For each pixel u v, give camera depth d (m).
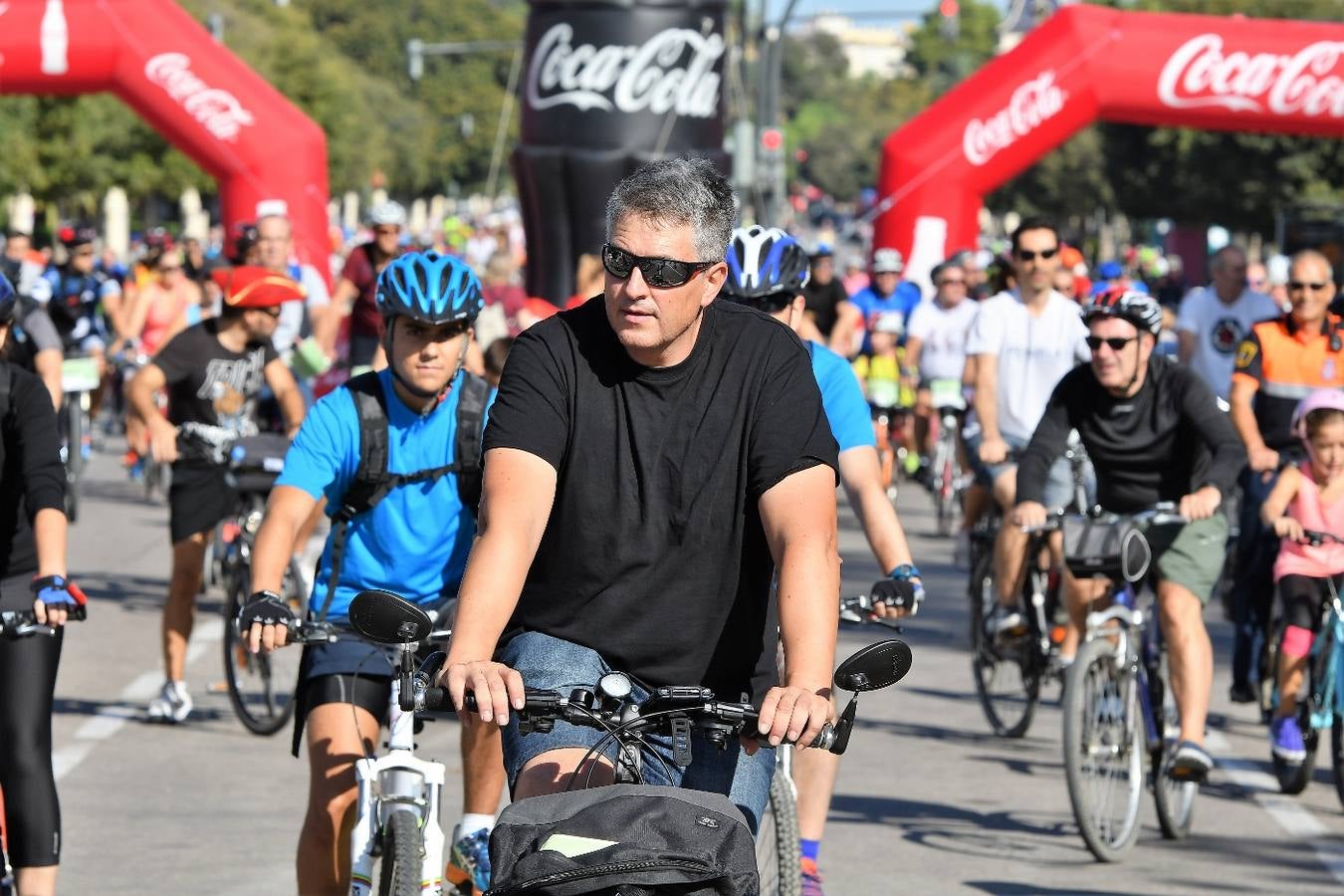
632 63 26.59
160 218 105.81
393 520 6.81
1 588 6.75
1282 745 10.49
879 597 6.74
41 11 25.88
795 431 4.99
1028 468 9.79
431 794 6.07
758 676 5.19
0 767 6.73
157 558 18.61
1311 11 68.81
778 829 7.00
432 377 6.70
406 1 158.88
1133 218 72.56
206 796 9.87
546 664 5.00
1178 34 27.97
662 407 5.02
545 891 4.14
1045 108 28.05
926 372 21.77
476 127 156.25
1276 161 66.31
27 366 11.93
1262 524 11.97
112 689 12.59
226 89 26.22
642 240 4.82
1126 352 9.62
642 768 5.00
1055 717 12.64
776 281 7.46
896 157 28.50
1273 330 12.50
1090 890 8.52
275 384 11.92
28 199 79.56
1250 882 8.70
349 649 6.68
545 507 4.90
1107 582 9.98
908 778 10.77
